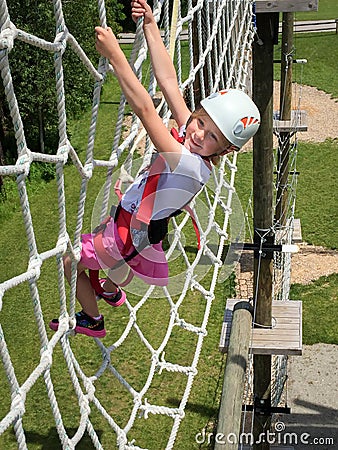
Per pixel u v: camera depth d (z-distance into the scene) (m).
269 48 5.71
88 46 13.86
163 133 2.80
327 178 15.70
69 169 16.17
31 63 14.38
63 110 2.61
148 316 10.32
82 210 2.85
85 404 2.94
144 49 3.44
